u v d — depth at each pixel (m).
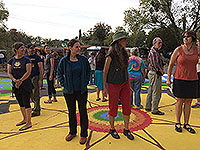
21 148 2.71
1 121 3.81
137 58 4.61
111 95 2.95
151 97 4.43
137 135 3.14
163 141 2.92
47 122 3.76
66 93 2.79
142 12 24.59
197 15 22.83
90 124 3.62
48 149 2.68
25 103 3.41
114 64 2.83
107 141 2.92
